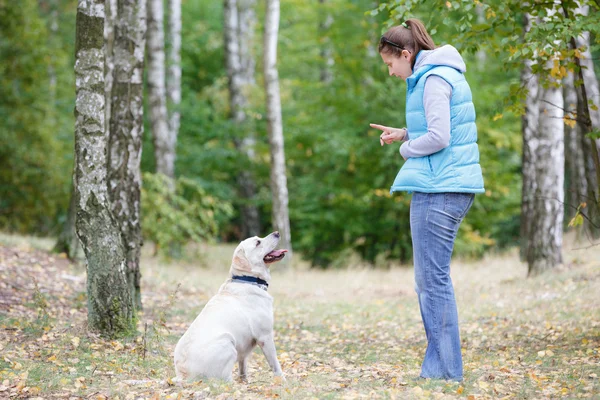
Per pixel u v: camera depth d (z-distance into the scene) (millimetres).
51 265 10398
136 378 5113
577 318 7559
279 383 4758
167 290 10484
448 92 4383
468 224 17969
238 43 24609
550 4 6316
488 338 7062
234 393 4258
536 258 11086
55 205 19281
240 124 22000
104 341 6398
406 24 4738
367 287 12719
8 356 5477
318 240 19391
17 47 18109
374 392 4328
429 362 4641
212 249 21062
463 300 10141
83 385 4727
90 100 6438
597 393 4289
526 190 13648
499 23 6559
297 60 23875
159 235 15781
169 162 16969
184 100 22406
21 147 18016
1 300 7750
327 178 18531
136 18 7902
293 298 11266
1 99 18094
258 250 5020
